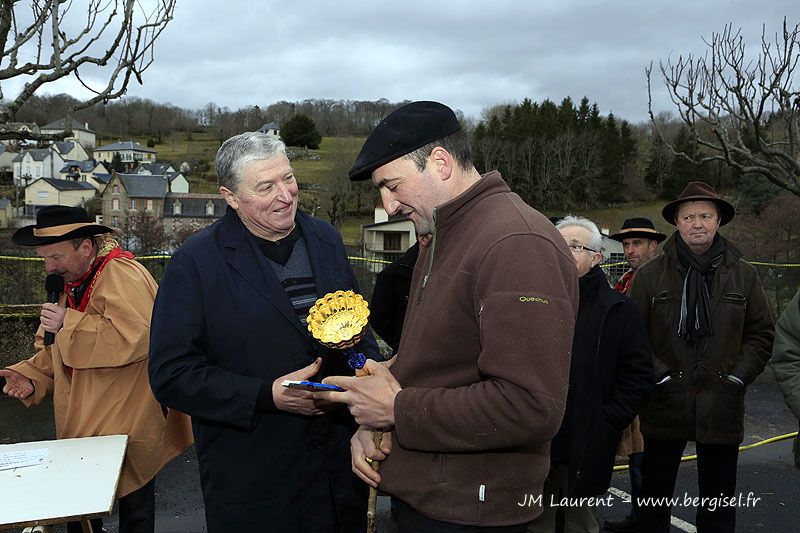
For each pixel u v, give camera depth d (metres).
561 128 59.91
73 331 2.66
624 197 58.72
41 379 2.96
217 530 2.23
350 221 44.06
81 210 2.87
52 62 5.28
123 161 83.88
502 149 57.25
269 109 96.81
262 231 2.32
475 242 1.56
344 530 2.36
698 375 2.96
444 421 1.50
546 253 1.49
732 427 2.94
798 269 10.20
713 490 3.03
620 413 2.75
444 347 1.61
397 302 3.56
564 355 1.46
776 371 2.67
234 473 2.22
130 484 2.73
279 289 2.26
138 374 2.75
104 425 2.71
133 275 2.83
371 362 1.76
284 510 2.23
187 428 2.96
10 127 5.21
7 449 2.41
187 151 89.94
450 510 1.62
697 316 2.95
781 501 4.16
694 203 3.05
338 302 1.79
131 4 5.27
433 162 1.66
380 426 1.65
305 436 2.26
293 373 2.09
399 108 1.71
